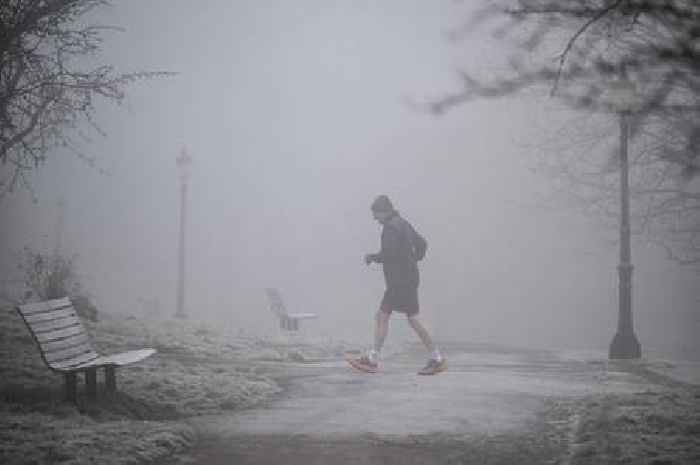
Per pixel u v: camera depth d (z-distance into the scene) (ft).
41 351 52.54
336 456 45.03
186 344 99.45
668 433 47.65
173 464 42.57
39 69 88.17
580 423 51.96
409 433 50.85
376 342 80.69
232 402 61.21
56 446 41.98
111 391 58.13
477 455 45.37
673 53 28.55
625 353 109.91
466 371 86.28
